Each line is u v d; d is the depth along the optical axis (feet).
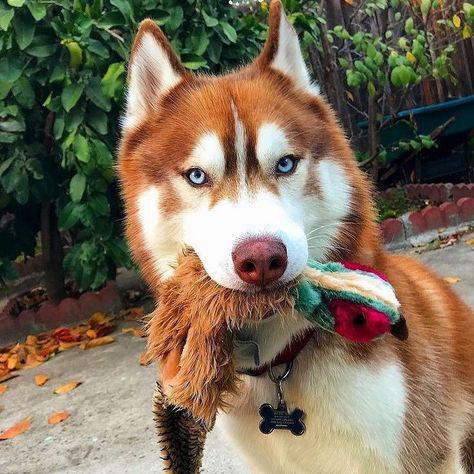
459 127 5.81
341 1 5.96
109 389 2.98
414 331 1.64
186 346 1.36
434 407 1.63
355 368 1.48
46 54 3.49
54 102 3.57
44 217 4.22
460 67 6.37
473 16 5.32
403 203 5.53
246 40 4.21
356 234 1.63
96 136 3.61
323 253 1.59
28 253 4.38
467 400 1.81
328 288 1.37
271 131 1.52
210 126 1.54
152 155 1.63
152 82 1.75
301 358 1.50
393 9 5.89
